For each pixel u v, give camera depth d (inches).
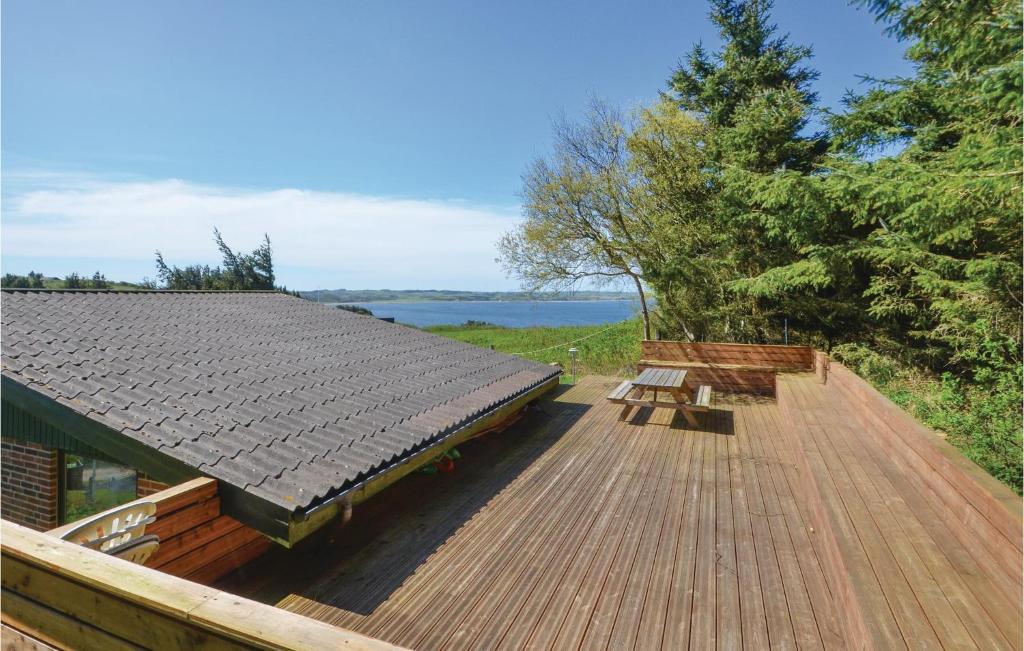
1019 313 243.9
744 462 228.2
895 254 295.1
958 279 302.8
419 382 248.4
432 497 193.0
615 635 112.1
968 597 89.7
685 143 448.8
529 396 289.9
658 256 465.1
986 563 98.7
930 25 240.8
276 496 126.3
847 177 293.7
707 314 457.4
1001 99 218.2
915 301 336.8
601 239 477.7
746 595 126.1
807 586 129.2
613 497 190.5
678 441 260.4
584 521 170.7
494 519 173.3
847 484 147.0
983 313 255.6
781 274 368.8
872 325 391.9
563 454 241.6
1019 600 87.6
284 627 45.3
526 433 276.1
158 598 50.9
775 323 456.4
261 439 153.2
